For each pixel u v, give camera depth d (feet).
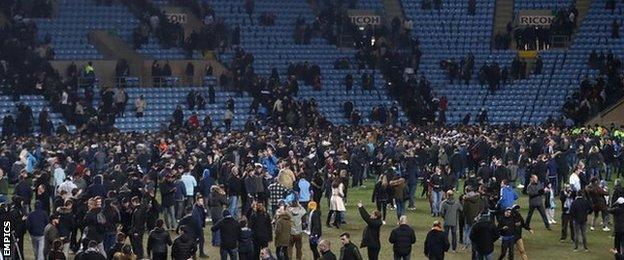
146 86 593.42
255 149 437.99
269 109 572.10
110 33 610.24
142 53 602.44
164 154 409.08
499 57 636.07
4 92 549.54
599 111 577.84
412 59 626.64
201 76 603.26
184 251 248.93
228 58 614.75
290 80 587.68
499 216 281.33
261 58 622.54
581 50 631.56
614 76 597.93
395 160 395.34
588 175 404.77
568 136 469.98
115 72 588.50
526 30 638.94
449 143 444.55
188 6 636.48
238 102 579.48
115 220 268.82
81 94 565.12
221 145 437.17
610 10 653.30
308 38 636.48
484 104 600.80
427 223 343.26
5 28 572.92
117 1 630.33
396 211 359.66
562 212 318.24
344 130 515.50
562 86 607.37
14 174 407.44
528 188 328.70
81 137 468.75
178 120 546.67
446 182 352.49
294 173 342.85
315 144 437.99
